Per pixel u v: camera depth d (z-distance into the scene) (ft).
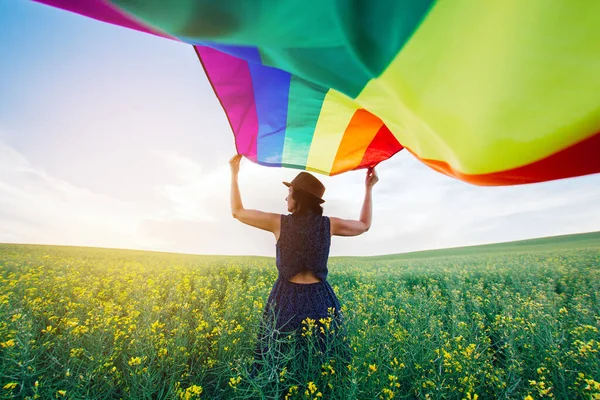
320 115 8.21
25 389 7.03
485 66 3.72
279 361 7.23
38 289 16.42
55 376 7.34
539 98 3.75
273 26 4.19
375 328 9.78
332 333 7.61
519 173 4.75
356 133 8.68
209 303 17.71
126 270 29.78
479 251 140.05
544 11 3.09
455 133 4.60
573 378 8.09
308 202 8.14
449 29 3.62
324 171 9.53
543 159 4.36
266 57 5.16
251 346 9.81
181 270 31.53
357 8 3.72
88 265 32.81
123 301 16.58
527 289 23.39
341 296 17.92
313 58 4.82
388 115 5.89
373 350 8.59
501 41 3.46
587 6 2.93
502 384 7.44
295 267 7.90
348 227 8.71
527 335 10.80
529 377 8.79
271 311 7.95
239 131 8.48
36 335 10.06
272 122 8.43
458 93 4.12
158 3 3.94
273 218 8.20
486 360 8.86
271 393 7.15
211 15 4.09
